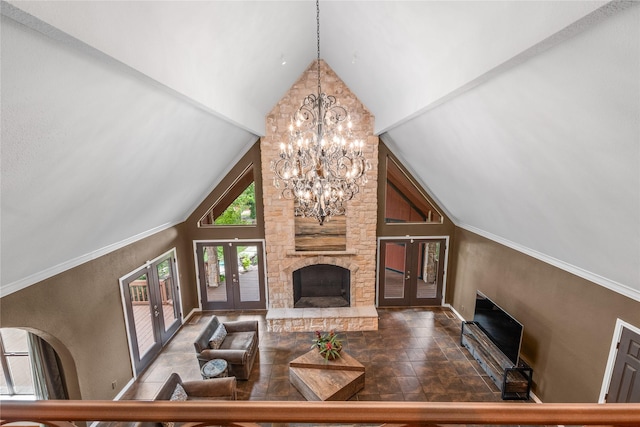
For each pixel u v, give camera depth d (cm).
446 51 269
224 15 257
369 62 409
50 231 312
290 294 689
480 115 300
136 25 185
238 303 748
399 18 279
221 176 676
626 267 316
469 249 663
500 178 378
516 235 486
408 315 719
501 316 499
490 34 207
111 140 272
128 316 505
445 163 482
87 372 423
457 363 546
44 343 395
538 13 164
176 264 659
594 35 154
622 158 213
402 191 769
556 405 90
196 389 413
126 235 488
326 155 339
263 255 725
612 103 183
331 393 432
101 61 188
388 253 768
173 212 599
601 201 269
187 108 320
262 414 90
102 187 322
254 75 409
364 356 566
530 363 479
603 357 364
